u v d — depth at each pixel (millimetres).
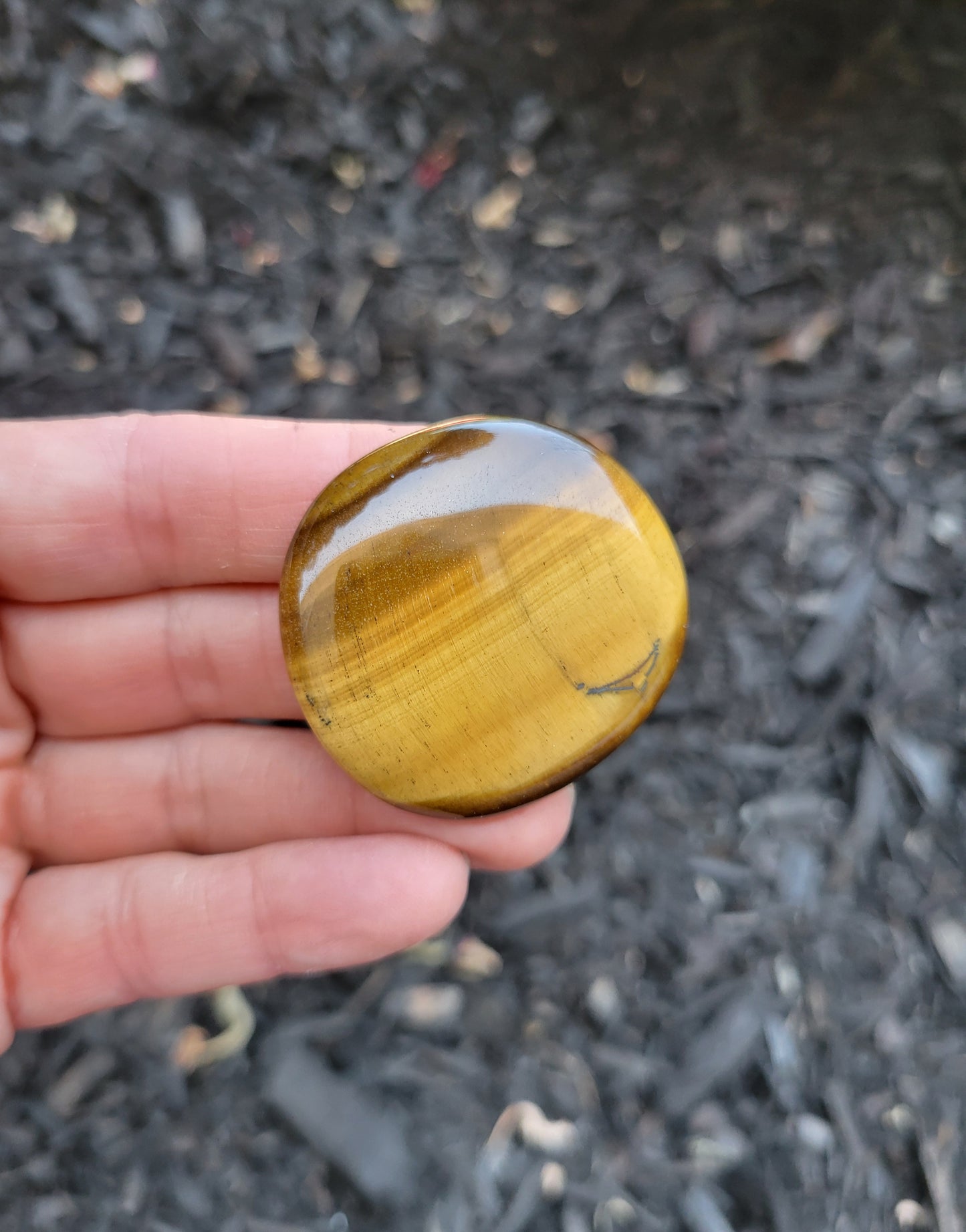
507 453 98
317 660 98
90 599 119
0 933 110
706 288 183
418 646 96
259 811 121
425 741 98
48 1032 130
